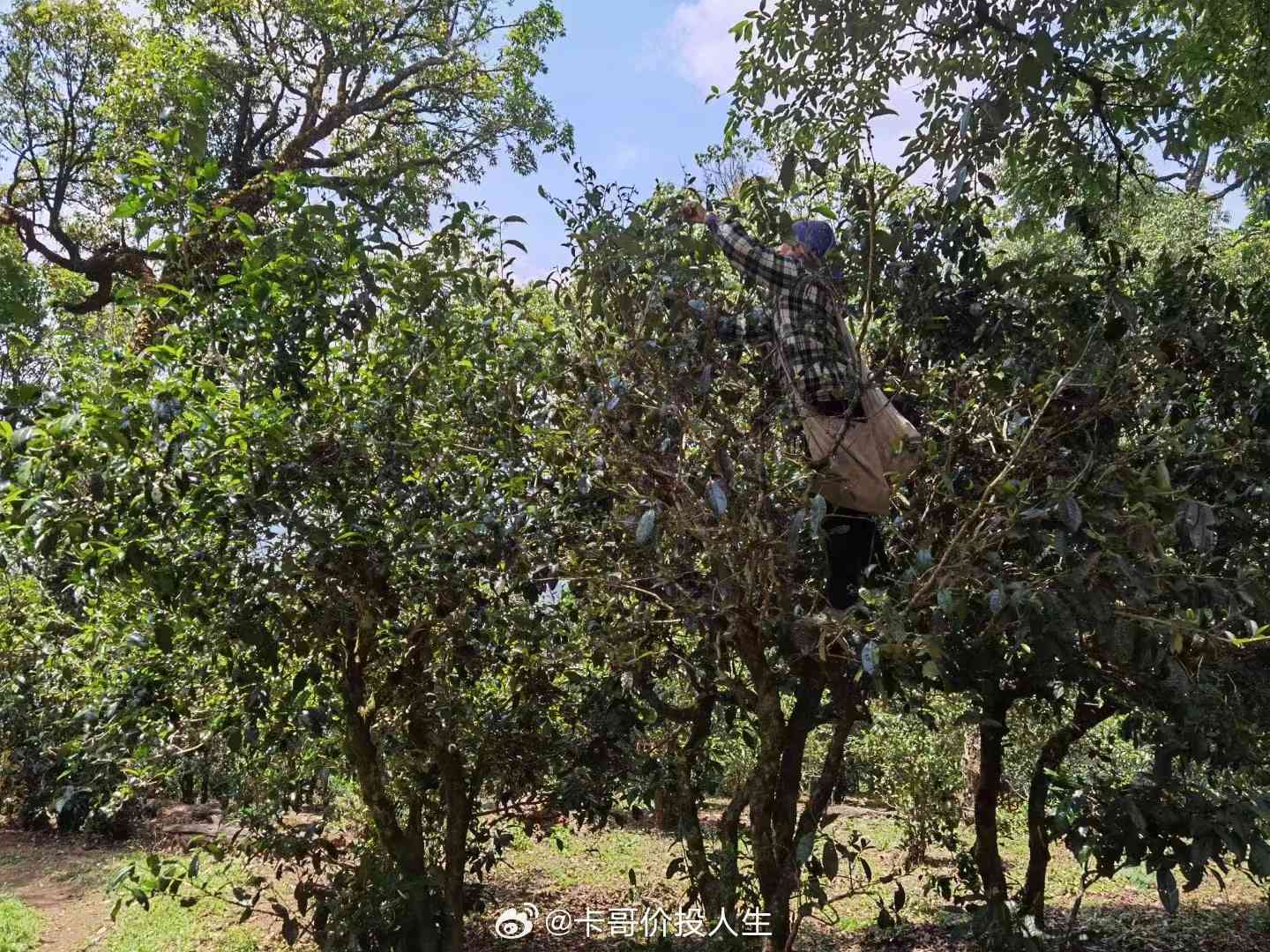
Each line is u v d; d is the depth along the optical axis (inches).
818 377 137.6
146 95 598.9
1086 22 185.8
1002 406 143.3
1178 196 404.2
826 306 141.8
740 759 320.5
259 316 159.2
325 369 174.7
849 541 151.0
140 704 191.3
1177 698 155.1
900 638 115.7
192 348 163.5
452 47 719.1
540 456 167.3
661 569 153.3
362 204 167.8
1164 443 135.0
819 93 188.2
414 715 202.1
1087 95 211.9
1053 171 215.6
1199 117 253.4
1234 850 141.6
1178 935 273.1
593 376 147.3
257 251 158.9
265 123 713.6
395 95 731.4
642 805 229.6
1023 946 207.9
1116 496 124.9
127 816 442.6
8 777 454.0
